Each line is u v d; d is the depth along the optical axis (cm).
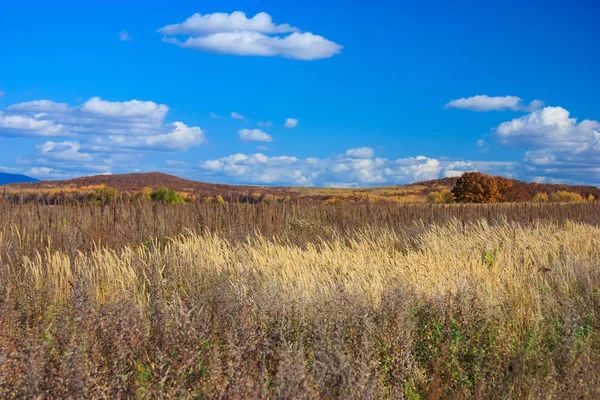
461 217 1866
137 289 793
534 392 446
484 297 639
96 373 428
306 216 1612
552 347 571
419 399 466
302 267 877
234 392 395
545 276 862
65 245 1055
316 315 534
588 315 654
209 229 1313
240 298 592
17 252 980
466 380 484
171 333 472
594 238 1266
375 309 588
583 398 443
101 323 491
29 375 388
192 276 790
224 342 500
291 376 387
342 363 416
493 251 1110
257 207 1554
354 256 991
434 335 552
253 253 991
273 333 505
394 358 483
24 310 584
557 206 2283
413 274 799
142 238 1220
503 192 5462
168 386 405
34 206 1441
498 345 542
